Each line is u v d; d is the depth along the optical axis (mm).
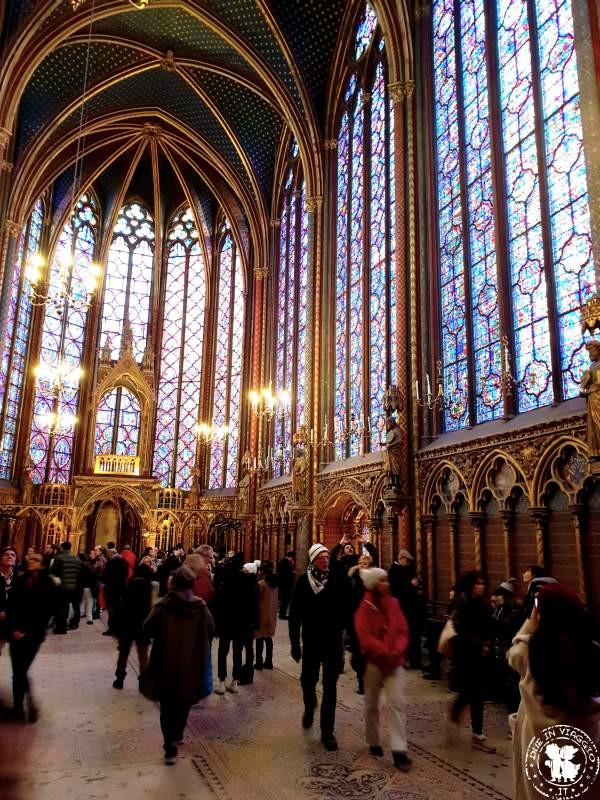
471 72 12641
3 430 22719
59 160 24344
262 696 7367
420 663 9164
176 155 27281
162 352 28969
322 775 4875
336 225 19047
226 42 20453
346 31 19266
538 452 8977
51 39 17547
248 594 7703
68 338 26531
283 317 22672
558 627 2939
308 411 17953
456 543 10969
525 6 11102
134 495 25188
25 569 6160
